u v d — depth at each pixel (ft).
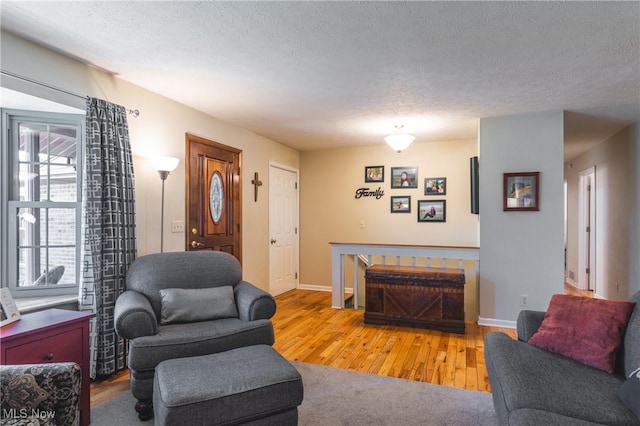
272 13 6.73
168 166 10.52
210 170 13.53
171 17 6.89
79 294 8.76
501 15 6.73
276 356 6.73
